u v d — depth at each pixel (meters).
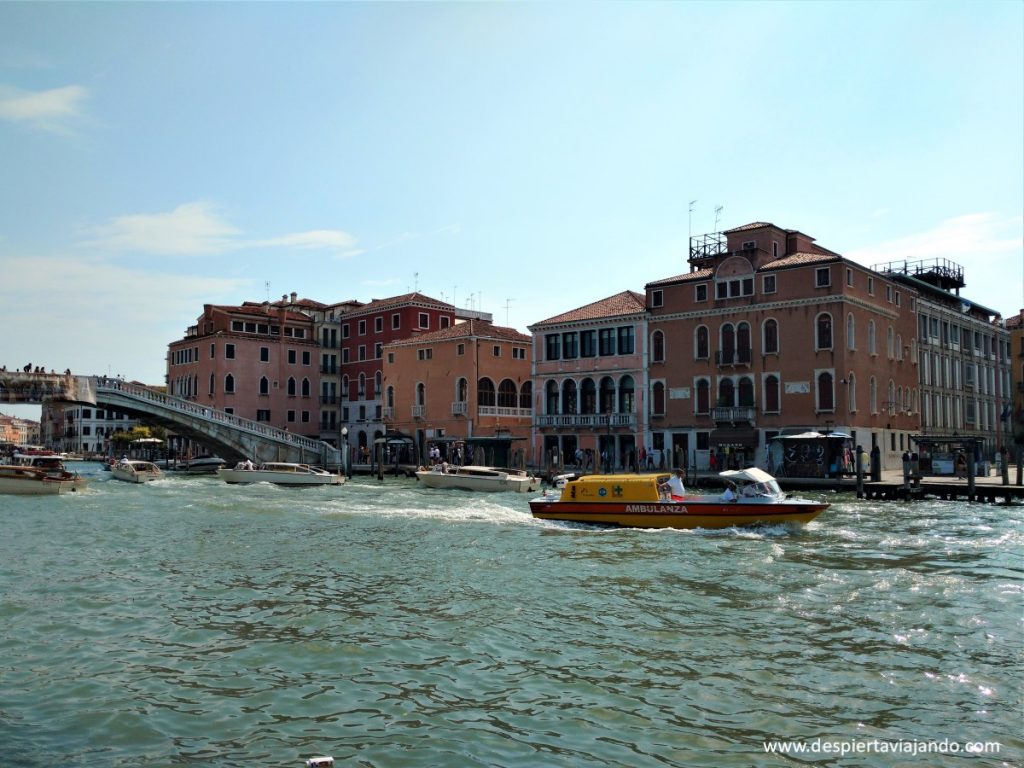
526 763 7.56
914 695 9.27
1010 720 8.60
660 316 45.81
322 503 31.58
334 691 9.33
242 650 10.81
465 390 58.53
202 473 58.84
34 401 46.62
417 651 10.77
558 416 49.16
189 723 8.43
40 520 25.53
